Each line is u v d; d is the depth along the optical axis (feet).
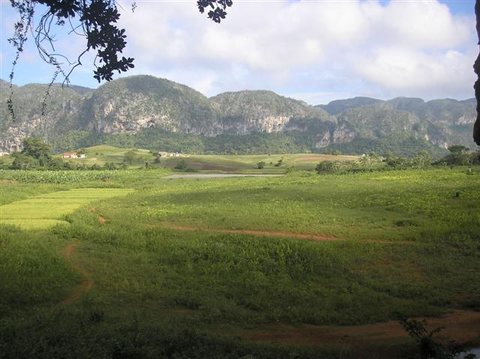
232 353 32.45
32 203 151.02
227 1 23.26
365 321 47.03
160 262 71.10
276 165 432.66
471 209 108.99
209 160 465.06
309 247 73.41
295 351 35.09
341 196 144.46
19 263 64.39
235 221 106.01
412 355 35.68
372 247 76.54
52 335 33.09
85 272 66.13
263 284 59.31
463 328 44.60
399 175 225.76
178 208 129.49
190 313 49.52
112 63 21.29
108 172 303.07
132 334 34.45
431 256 72.18
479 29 17.47
